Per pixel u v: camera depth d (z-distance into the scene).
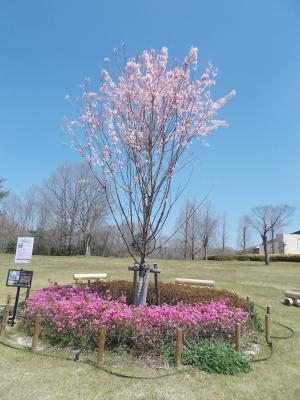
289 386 4.97
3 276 16.48
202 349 5.64
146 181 7.38
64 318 6.29
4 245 45.00
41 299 7.27
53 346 6.12
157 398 4.39
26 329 6.91
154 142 7.28
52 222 46.22
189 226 46.50
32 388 4.53
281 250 51.78
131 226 7.62
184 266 26.16
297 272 23.23
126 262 27.66
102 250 47.06
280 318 9.48
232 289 14.72
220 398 4.47
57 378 4.84
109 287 9.19
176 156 7.40
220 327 6.48
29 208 49.38
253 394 4.64
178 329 5.45
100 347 5.35
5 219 46.09
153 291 8.72
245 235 53.44
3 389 4.48
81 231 45.50
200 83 7.34
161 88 7.23
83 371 5.09
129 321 5.95
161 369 5.28
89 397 4.34
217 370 5.26
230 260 37.03
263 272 23.00
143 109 7.27
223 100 7.56
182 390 4.62
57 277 16.80
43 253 45.38
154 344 5.80
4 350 5.87
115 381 4.81
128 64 7.29
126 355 5.73
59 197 46.03
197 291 9.05
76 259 30.50
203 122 7.45
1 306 8.91
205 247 44.47
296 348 6.83
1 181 33.78
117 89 7.38
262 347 6.74
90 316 6.16
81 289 8.66
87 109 7.62
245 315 7.06
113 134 7.66
